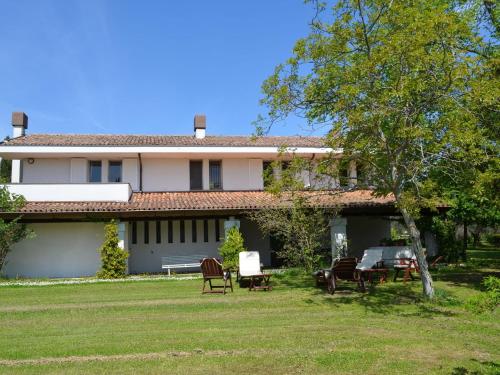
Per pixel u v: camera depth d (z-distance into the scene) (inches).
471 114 437.1
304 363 277.4
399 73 441.7
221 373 261.3
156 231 920.3
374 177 528.1
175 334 356.2
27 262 823.7
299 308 467.8
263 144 970.7
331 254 864.9
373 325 381.7
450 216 991.0
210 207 789.9
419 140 458.3
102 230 852.0
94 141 946.1
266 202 818.8
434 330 361.1
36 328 386.6
